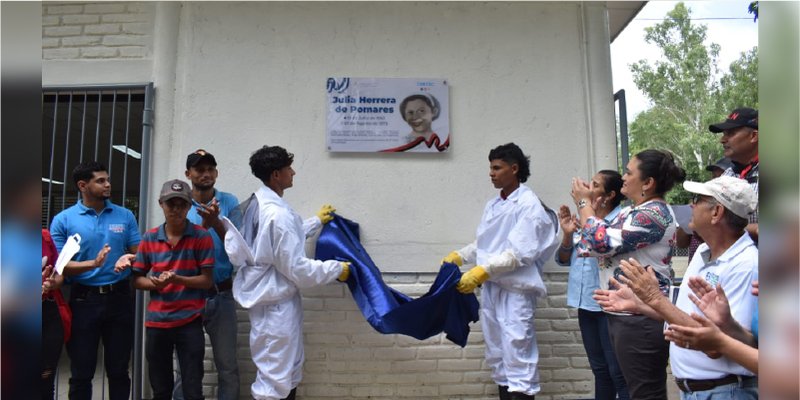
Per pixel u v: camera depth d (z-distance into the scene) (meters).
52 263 2.57
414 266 3.19
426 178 3.24
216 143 3.24
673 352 1.72
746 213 1.58
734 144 2.41
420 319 2.74
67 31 3.35
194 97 3.26
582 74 3.32
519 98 3.30
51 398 2.57
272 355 2.59
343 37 3.29
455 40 3.31
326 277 2.67
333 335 3.17
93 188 2.81
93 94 3.32
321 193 3.22
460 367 3.18
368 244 3.20
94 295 2.74
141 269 2.64
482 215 3.10
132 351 3.10
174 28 3.31
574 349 3.19
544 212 2.77
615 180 2.70
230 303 2.88
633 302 1.79
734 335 1.46
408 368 3.17
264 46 3.29
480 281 2.69
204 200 2.93
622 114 3.45
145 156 3.21
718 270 1.62
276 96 3.26
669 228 2.17
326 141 3.23
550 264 3.22
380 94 3.26
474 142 3.26
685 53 15.35
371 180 3.23
